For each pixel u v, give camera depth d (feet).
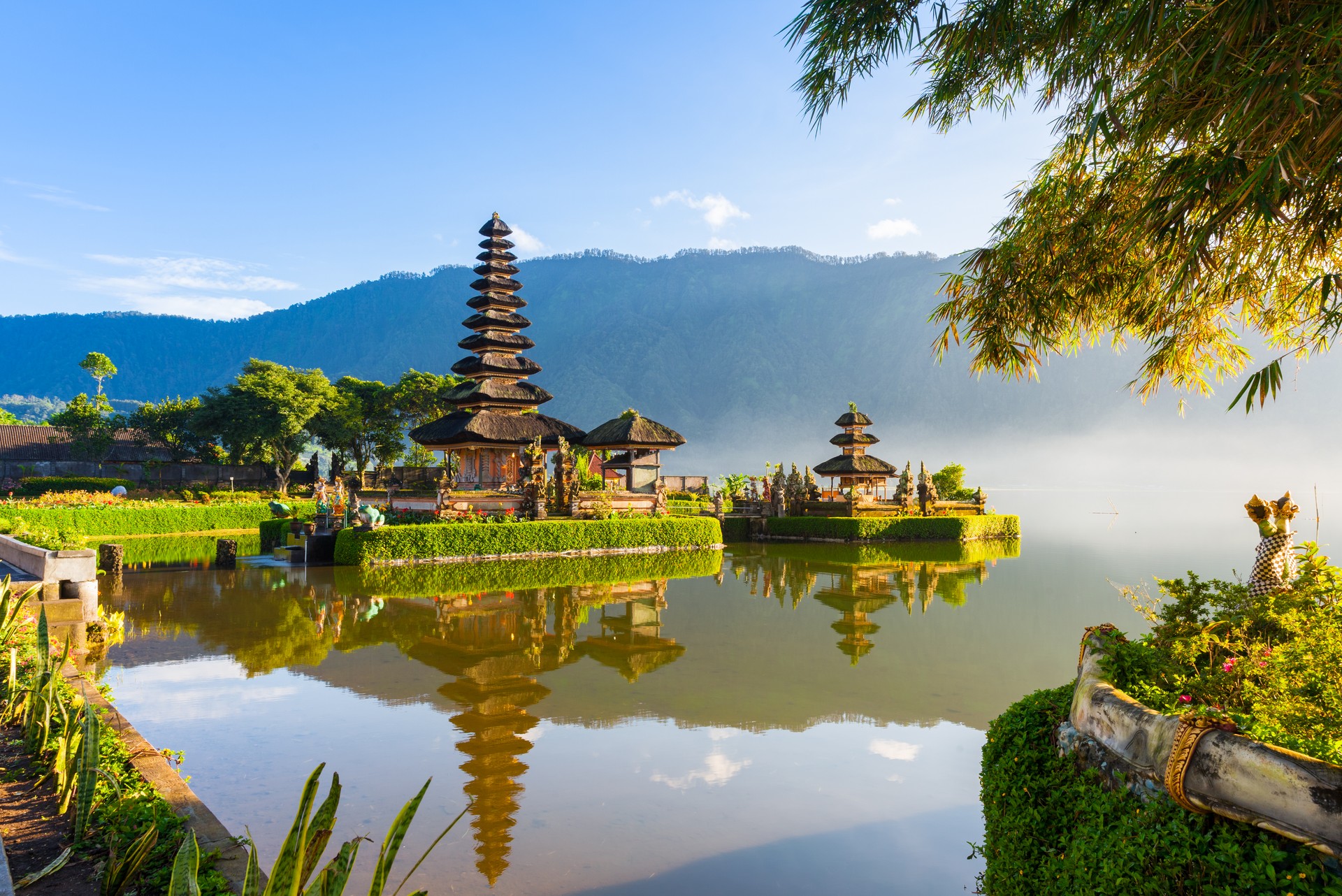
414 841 18.78
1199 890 9.02
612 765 23.88
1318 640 13.80
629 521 92.94
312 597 55.77
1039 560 83.97
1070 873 10.95
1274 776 8.87
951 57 18.08
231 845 14.15
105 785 16.15
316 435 211.61
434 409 220.02
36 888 12.51
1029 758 14.88
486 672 34.96
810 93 18.89
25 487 163.32
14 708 21.16
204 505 113.09
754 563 82.84
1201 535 117.50
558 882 17.03
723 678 34.14
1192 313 18.60
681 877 17.30
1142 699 13.67
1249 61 10.96
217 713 28.73
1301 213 12.54
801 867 17.83
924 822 20.17
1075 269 18.04
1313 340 14.73
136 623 45.75
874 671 35.53
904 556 90.43
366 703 30.12
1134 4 12.00
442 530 78.07
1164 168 13.00
